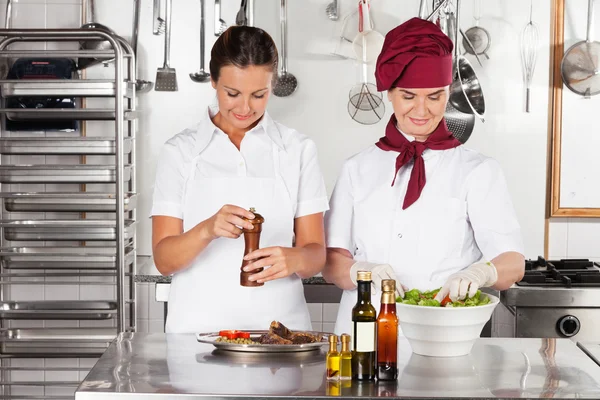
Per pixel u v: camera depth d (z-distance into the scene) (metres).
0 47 3.58
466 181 2.33
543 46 3.93
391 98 2.33
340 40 3.93
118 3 3.95
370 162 2.43
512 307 3.28
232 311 2.29
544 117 3.96
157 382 1.68
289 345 1.92
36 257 4.02
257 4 3.93
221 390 1.63
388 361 1.71
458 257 2.33
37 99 3.75
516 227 2.32
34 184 4.05
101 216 4.01
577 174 3.96
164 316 3.68
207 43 3.98
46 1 3.96
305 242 2.33
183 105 3.99
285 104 3.97
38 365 4.05
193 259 2.17
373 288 2.15
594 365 1.85
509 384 1.69
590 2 3.79
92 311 3.72
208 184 2.30
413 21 2.28
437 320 1.87
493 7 3.92
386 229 2.36
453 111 3.93
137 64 3.98
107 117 3.77
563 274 3.44
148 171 4.01
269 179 2.30
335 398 1.59
